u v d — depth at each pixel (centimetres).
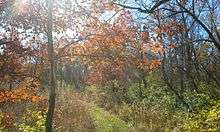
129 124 3161
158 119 3095
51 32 1645
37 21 1720
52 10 1650
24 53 1783
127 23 1658
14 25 1758
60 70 3988
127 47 1677
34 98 1795
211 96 3206
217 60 3447
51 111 1602
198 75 3444
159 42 1673
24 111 2280
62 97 3475
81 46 1716
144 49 1669
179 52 3306
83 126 2811
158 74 4497
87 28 1677
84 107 3375
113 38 1639
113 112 3822
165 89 4200
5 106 2209
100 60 1698
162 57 2964
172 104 3612
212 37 1919
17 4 1702
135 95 4600
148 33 1656
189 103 3250
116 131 2897
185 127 2181
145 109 3591
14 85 2084
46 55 1811
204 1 2891
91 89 5288
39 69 1842
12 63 1780
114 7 1608
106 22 1653
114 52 1678
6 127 2028
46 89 2631
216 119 1923
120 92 4716
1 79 1784
